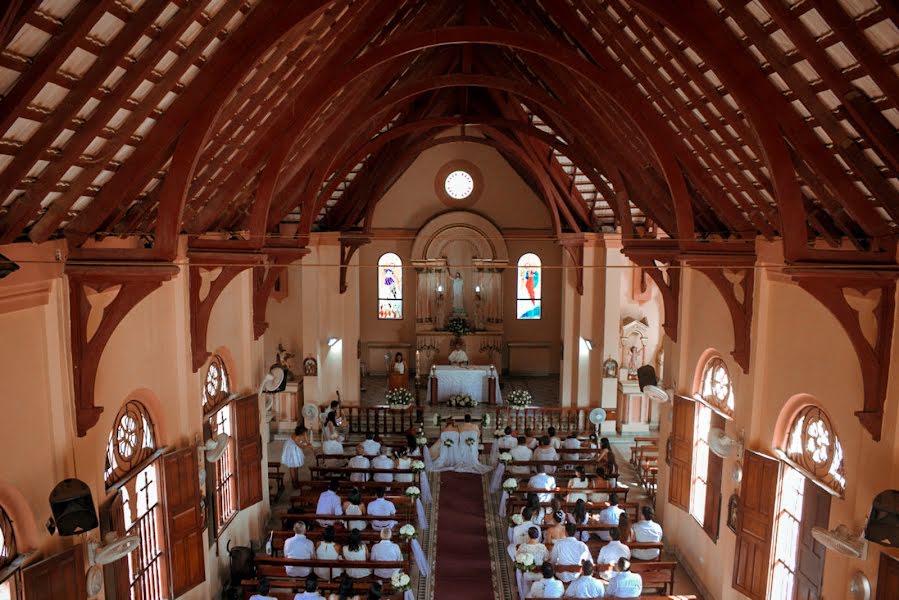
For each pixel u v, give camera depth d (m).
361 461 18.17
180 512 12.05
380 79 15.30
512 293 29.72
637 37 10.74
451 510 18.20
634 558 14.29
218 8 7.91
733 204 12.42
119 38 6.70
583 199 23.19
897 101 6.80
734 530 12.91
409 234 28.91
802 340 11.08
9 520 8.06
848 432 9.73
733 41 8.63
